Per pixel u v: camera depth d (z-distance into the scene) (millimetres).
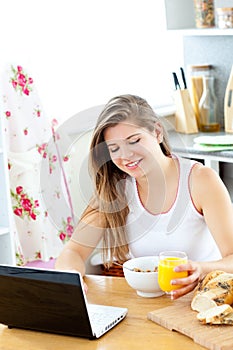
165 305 2277
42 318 2115
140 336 2059
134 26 4719
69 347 2027
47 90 4223
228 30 4320
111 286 2498
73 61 4371
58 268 2615
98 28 4504
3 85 3752
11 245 3789
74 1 4340
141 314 2221
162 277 2283
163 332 2072
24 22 4055
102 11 4520
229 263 2416
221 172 4621
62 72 4305
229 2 4633
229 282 2174
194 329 2014
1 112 3641
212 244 2723
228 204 2604
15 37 4008
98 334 2064
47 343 2072
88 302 2359
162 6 4809
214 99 4625
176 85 4605
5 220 3775
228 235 2557
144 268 2473
